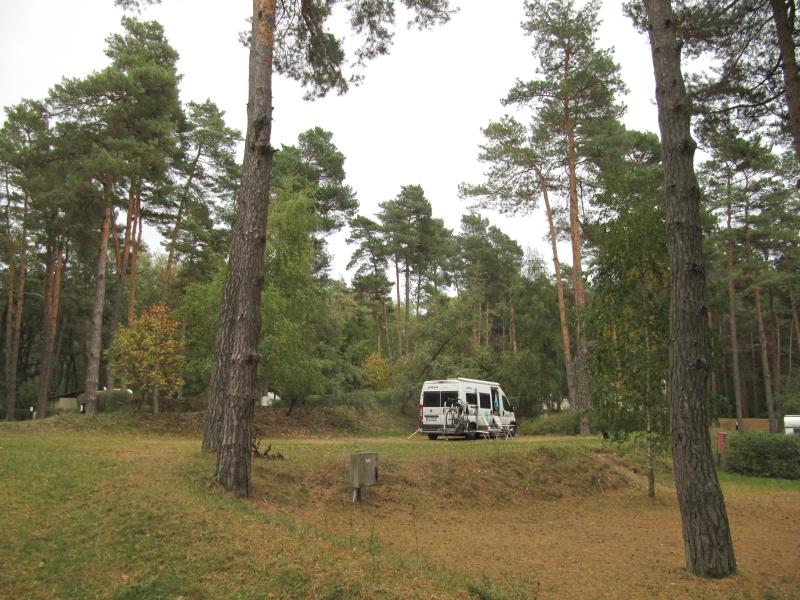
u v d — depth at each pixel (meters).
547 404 38.34
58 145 25.89
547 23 25.77
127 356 22.59
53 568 6.25
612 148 25.31
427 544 8.84
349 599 5.64
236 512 7.96
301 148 38.31
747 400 61.56
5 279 42.16
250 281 9.77
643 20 11.68
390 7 13.49
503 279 52.59
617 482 15.36
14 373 35.03
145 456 11.22
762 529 11.25
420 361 34.06
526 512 12.18
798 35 11.70
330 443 17.80
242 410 9.45
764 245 36.81
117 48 28.33
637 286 12.72
